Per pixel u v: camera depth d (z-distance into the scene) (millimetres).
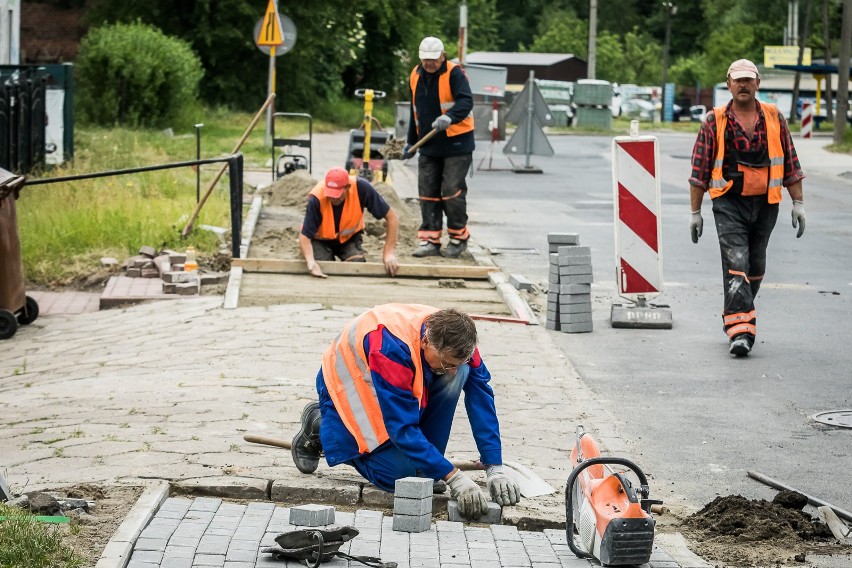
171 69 57406
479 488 9430
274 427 11414
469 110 22078
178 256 20141
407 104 42125
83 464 10031
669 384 14000
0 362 14859
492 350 15430
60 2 95688
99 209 23391
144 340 15633
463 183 22547
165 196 27406
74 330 16578
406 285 19812
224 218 24953
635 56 148875
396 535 8523
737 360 15312
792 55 113500
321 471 10016
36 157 31703
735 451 11383
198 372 13719
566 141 69250
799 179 15883
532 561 8078
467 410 9547
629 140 17297
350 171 30469
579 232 27391
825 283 21250
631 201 17406
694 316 18141
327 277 20156
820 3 132625
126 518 8438
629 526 7785
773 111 15688
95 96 55844
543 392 13344
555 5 179625
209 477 9641
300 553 7754
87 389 12969
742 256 15625
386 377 8883
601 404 13016
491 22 157625
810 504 9828
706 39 171125
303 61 77500
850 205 35219
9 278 16422
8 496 8703
